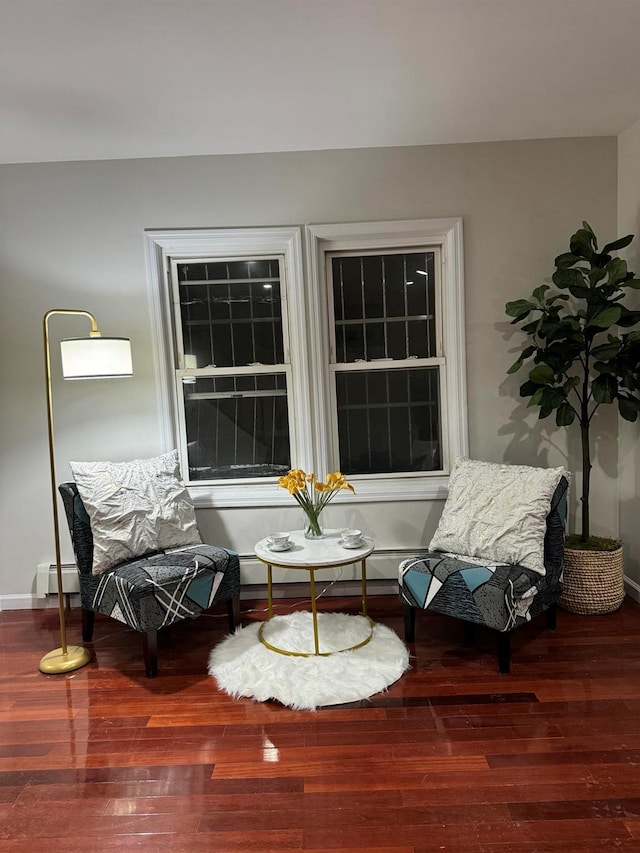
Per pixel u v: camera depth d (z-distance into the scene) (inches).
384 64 90.4
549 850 62.3
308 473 131.9
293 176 126.0
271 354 134.0
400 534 131.8
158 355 128.9
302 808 69.3
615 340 111.9
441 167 125.5
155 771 76.8
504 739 80.6
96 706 92.7
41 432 130.3
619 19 80.6
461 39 84.2
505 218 126.3
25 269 127.7
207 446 136.1
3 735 85.9
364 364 133.9
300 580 131.6
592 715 85.3
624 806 67.9
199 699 93.7
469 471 116.0
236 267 132.3
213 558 110.7
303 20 77.6
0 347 128.6
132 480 115.3
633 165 119.3
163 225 127.1
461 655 104.0
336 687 92.7
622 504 130.0
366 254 132.2
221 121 108.6
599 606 117.1
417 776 74.0
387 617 121.2
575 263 116.8
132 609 99.8
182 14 75.1
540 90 102.0
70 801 72.0
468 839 64.1
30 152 120.4
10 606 133.4
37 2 71.4
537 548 102.2
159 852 63.9
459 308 127.6
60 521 131.3
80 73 89.4
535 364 127.7
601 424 129.7
